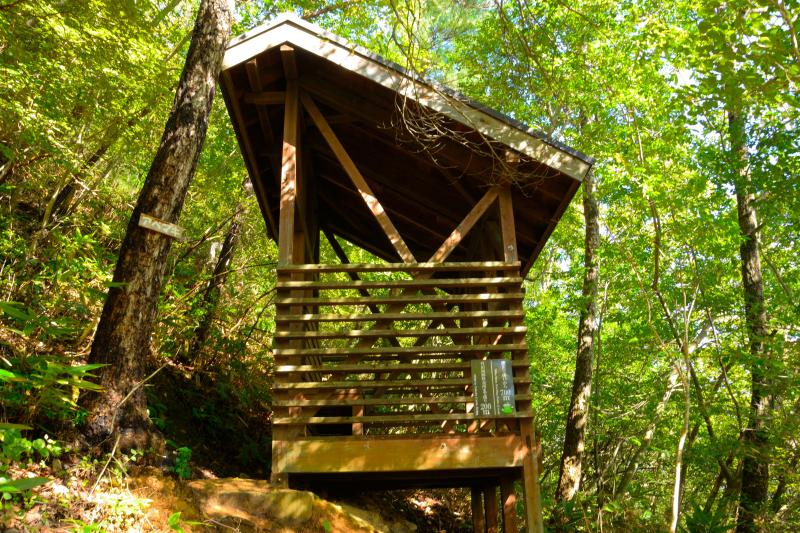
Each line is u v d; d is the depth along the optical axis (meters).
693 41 5.93
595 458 10.98
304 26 5.78
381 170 7.68
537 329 13.19
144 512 3.93
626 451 11.95
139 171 9.76
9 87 5.42
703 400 9.78
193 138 5.12
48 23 5.50
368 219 9.52
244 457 6.73
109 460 3.90
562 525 8.21
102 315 4.68
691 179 8.23
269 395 9.10
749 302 9.76
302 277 5.74
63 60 5.91
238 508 4.38
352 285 5.62
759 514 8.89
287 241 5.73
